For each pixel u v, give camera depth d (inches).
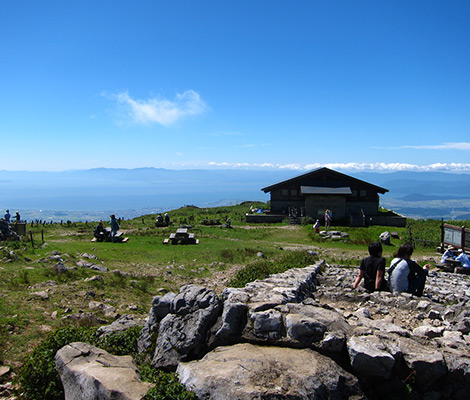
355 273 595.8
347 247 1299.2
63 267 591.8
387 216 2081.7
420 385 190.2
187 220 2021.4
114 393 184.9
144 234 1379.2
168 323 245.3
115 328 309.0
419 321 317.4
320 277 533.3
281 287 307.6
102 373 202.5
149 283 609.3
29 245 906.1
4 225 989.8
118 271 647.1
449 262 775.7
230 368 188.7
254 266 571.2
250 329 221.9
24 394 239.0
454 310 326.6
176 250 1005.8
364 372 189.9
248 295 248.7
